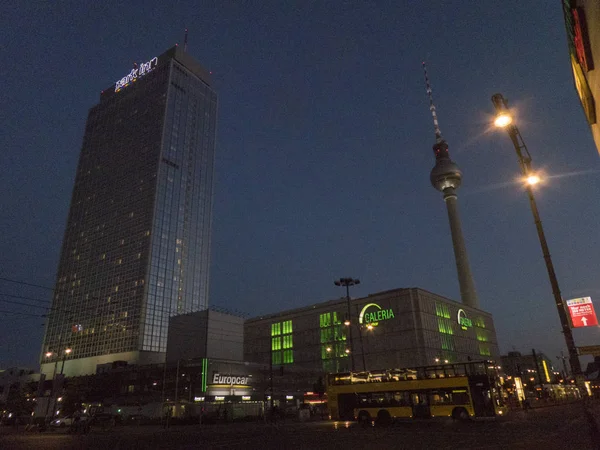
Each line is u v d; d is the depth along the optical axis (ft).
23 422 210.79
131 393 255.50
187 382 231.30
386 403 111.65
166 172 484.33
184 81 552.00
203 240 501.15
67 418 165.48
